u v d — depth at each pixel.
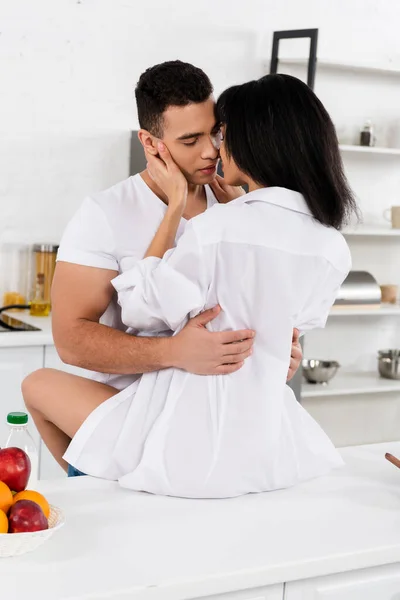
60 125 3.70
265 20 4.04
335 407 4.54
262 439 1.58
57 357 3.16
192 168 1.77
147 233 1.79
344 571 1.38
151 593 1.22
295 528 1.45
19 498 1.35
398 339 4.63
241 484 1.59
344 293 4.13
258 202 1.55
